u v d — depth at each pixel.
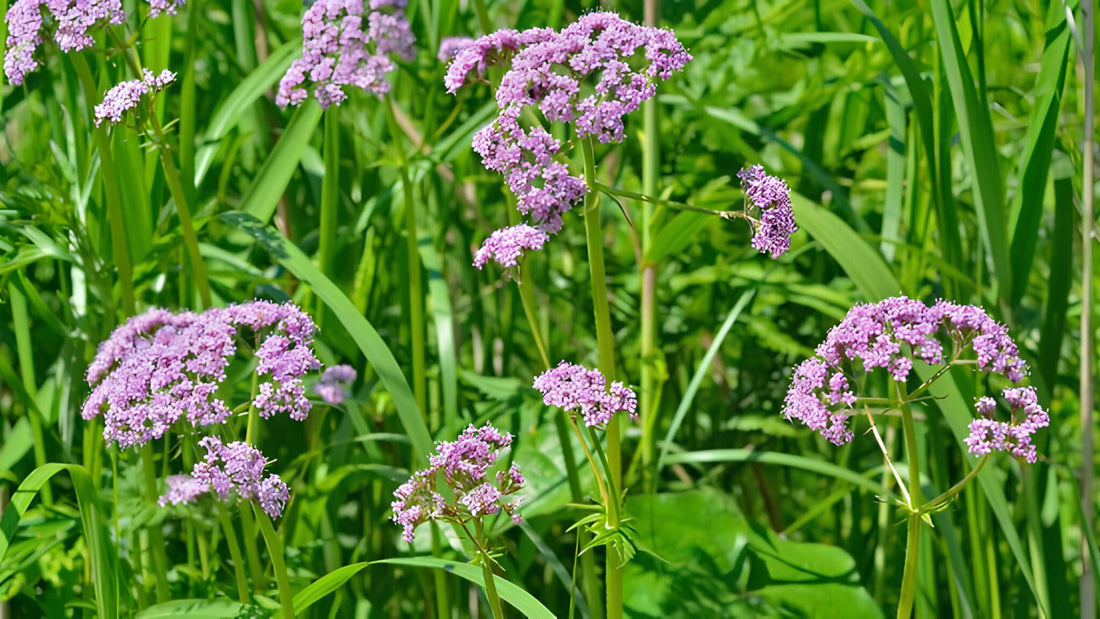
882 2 1.34
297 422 1.34
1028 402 1.03
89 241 1.22
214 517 1.21
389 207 1.32
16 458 1.27
